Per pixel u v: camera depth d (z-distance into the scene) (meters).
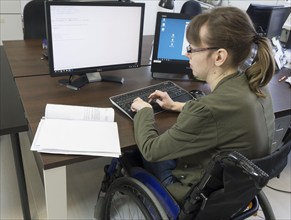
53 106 1.18
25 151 2.04
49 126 1.09
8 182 1.83
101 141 1.07
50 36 1.30
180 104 1.36
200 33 0.95
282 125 1.65
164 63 1.69
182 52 1.67
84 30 1.38
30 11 2.25
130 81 1.64
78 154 1.00
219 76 0.99
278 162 0.99
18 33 3.29
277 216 1.82
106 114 1.21
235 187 0.95
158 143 0.99
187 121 0.92
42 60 1.80
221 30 0.90
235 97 0.89
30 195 1.75
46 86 1.47
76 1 1.30
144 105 1.22
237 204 1.10
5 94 1.42
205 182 0.92
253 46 0.93
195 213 1.03
